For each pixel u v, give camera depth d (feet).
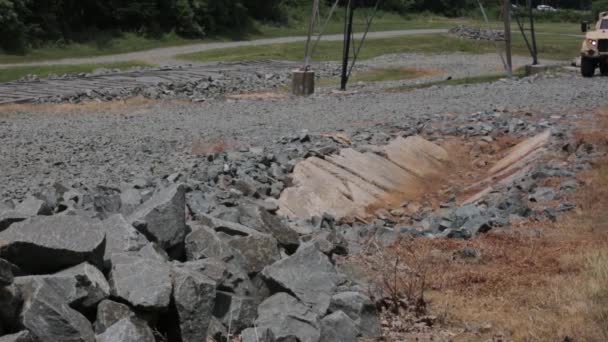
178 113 87.66
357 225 47.93
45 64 166.81
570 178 55.06
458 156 69.15
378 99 97.66
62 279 23.26
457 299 31.89
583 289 31.60
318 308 27.43
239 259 28.73
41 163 57.47
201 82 120.78
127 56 190.39
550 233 42.24
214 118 82.38
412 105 89.56
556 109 82.33
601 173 55.36
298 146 63.05
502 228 44.01
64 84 115.24
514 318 29.78
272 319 25.93
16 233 24.11
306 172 56.08
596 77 120.16
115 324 22.50
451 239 41.01
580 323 28.71
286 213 49.32
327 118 80.69
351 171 58.65
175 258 28.63
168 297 24.13
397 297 31.04
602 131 68.33
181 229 28.68
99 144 65.46
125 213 35.91
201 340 24.52
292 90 114.42
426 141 69.31
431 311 30.58
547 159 61.57
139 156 60.39
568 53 209.97
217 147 63.21
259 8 259.80
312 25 116.37
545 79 117.08
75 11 204.23
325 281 28.60
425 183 62.54
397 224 50.19
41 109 90.94
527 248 38.68
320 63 170.60
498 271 34.88
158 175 52.70
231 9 239.09
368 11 303.89
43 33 190.90
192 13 222.89
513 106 85.15
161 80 123.44
